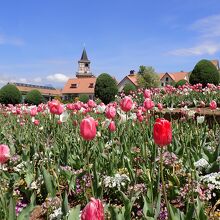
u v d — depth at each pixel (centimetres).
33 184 111
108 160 122
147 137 149
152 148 124
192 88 419
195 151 125
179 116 262
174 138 138
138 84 2148
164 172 114
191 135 158
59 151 141
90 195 107
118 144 147
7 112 338
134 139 158
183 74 2484
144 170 109
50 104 151
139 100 479
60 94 2728
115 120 182
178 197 97
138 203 98
